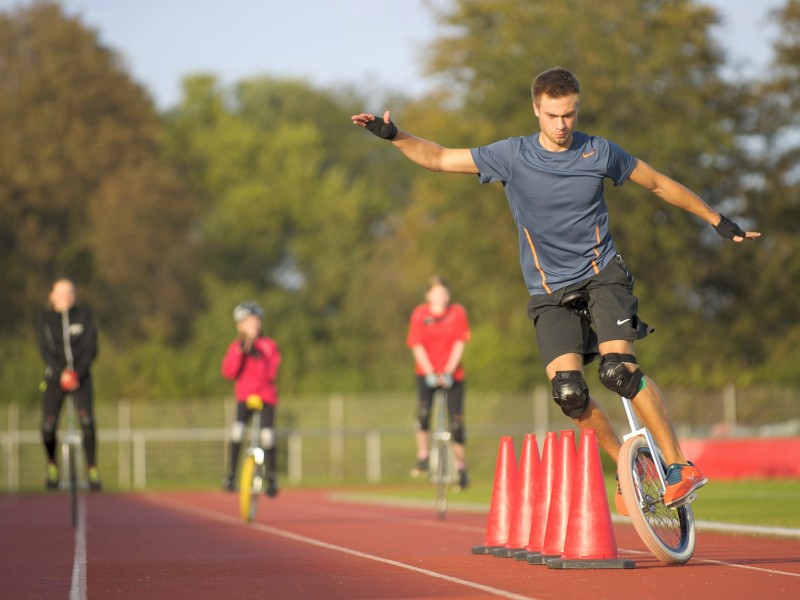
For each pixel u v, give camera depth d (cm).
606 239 1753
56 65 12775
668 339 9688
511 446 2142
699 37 9919
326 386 8850
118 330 12850
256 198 16138
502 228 10288
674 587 1528
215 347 11075
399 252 14550
